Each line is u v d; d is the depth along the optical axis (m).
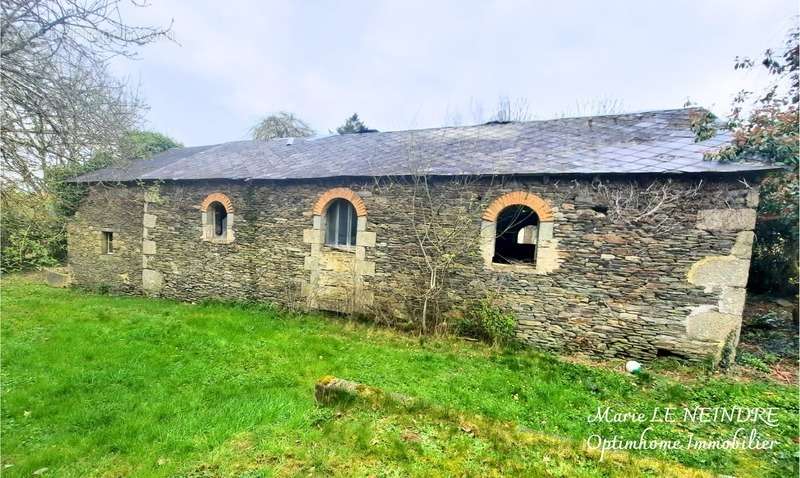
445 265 6.33
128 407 3.74
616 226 5.33
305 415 3.43
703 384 4.40
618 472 2.67
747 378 4.57
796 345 5.31
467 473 2.62
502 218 7.13
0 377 4.32
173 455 2.98
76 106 4.17
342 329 6.67
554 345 5.74
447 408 3.53
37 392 4.00
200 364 4.82
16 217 4.55
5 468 2.82
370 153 8.45
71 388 4.12
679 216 4.99
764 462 2.97
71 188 9.33
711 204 4.83
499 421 3.43
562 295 5.68
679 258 5.02
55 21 3.53
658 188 5.09
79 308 7.75
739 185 4.68
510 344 5.84
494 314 5.94
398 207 6.76
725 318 4.80
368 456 2.81
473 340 6.10
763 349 5.25
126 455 3.03
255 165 9.24
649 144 5.93
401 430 3.15
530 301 5.88
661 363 5.05
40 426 3.42
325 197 7.45
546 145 6.86
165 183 9.25
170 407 3.73
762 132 4.57
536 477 2.59
